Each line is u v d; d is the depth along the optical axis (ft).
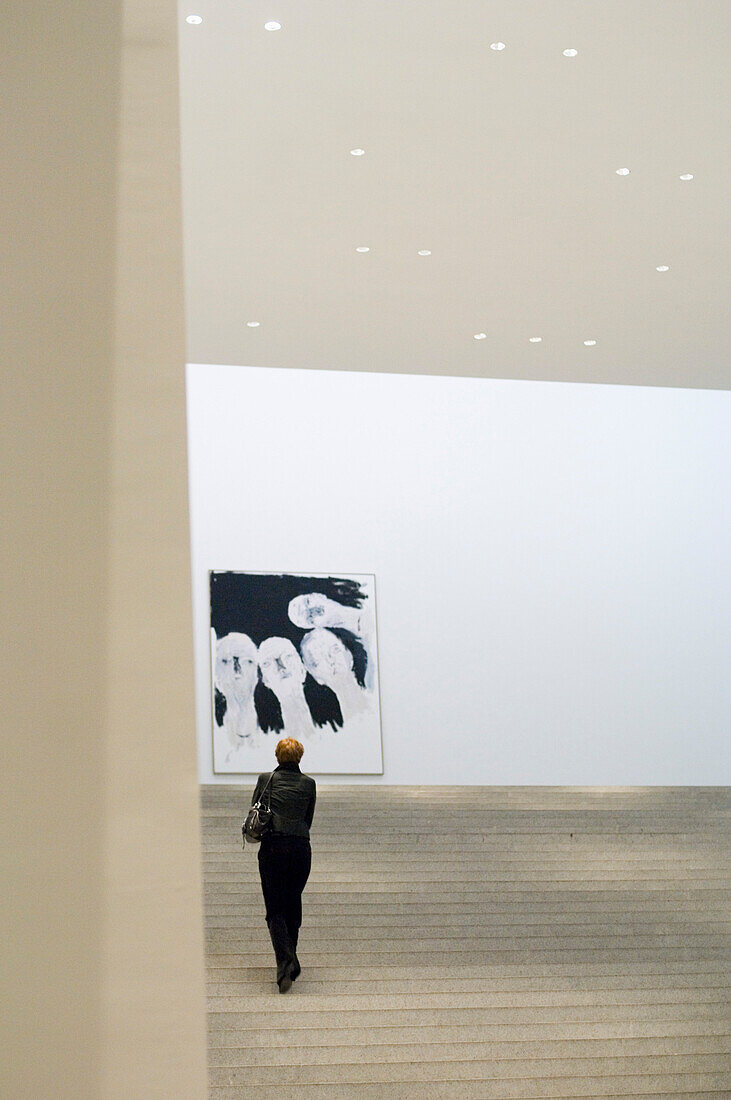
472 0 22.52
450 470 51.03
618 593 51.01
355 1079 20.11
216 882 32.14
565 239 31.19
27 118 7.37
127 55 7.56
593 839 38.42
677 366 40.22
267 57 23.93
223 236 30.45
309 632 48.14
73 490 6.79
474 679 49.01
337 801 41.32
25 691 6.49
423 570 49.78
